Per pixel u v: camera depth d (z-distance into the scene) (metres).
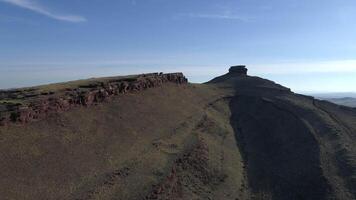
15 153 46.22
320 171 70.81
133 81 86.44
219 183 64.06
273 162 81.06
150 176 54.12
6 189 40.00
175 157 63.41
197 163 66.12
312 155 78.69
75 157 51.59
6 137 48.06
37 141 50.72
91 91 69.12
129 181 50.78
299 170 74.00
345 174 69.69
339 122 101.06
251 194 65.19
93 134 59.78
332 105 127.38
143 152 61.31
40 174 45.06
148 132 70.31
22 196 40.12
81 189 45.31
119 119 69.00
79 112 63.41
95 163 52.38
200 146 73.06
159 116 80.12
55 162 48.50
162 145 66.81
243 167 76.44
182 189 56.38
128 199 46.66
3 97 61.41
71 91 68.12
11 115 51.38
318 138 87.81
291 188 68.00
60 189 44.00
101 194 45.47
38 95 62.88
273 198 64.75
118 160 55.69
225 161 74.06
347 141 84.56
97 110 67.75
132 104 78.00
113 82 80.88
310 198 64.19
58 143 52.62
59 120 58.09
